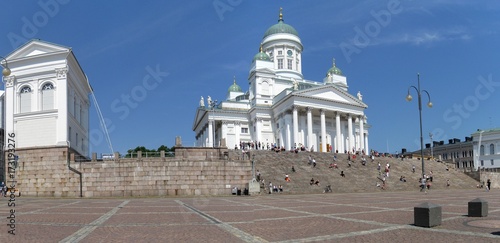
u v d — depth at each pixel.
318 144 105.81
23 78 60.28
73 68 63.91
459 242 14.03
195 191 54.56
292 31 125.56
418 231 16.62
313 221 20.80
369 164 76.25
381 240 14.78
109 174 54.50
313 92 100.88
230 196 52.69
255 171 59.81
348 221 20.47
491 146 145.38
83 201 43.31
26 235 16.86
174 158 54.78
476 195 46.94
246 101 116.56
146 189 53.97
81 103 72.75
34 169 56.66
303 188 58.59
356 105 107.19
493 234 15.41
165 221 21.77
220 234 16.80
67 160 55.91
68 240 15.59
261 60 113.69
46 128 58.62
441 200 36.72
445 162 90.75
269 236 16.08
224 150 61.03
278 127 105.69
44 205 36.16
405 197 43.34
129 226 19.67
